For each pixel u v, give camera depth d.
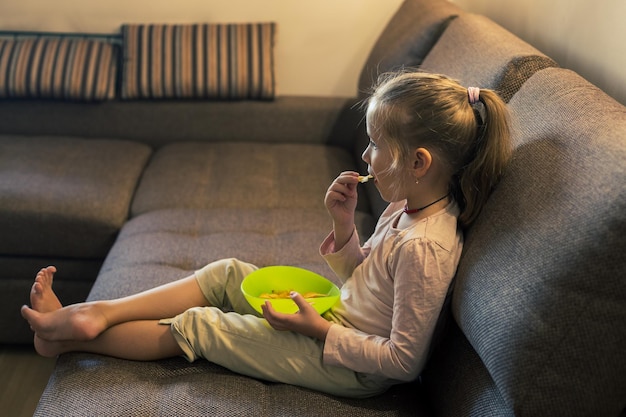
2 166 2.23
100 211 2.07
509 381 1.08
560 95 1.32
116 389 1.35
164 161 2.43
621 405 1.08
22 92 2.54
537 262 1.11
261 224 2.03
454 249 1.31
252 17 2.76
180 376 1.41
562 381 1.06
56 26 2.73
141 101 2.62
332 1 2.75
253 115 2.65
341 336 1.34
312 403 1.33
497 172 1.32
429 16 2.22
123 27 2.66
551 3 2.02
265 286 1.60
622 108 1.23
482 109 1.32
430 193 1.36
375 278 1.40
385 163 1.34
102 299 1.66
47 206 2.05
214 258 1.85
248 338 1.40
